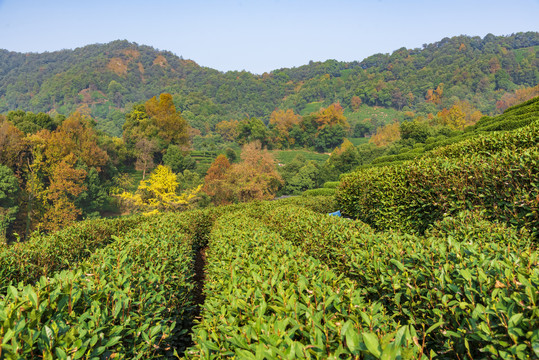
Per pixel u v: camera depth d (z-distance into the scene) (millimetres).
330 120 138000
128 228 10914
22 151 41469
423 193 6832
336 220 6465
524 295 1967
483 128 19359
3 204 34812
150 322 2996
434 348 2641
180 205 39594
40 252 5762
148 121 81688
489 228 4422
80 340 1833
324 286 2566
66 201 40750
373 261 3371
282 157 122438
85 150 52000
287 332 1908
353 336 1588
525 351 1741
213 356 2148
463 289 2451
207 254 6758
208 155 101625
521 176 5152
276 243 4738
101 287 2785
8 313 1849
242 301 2445
